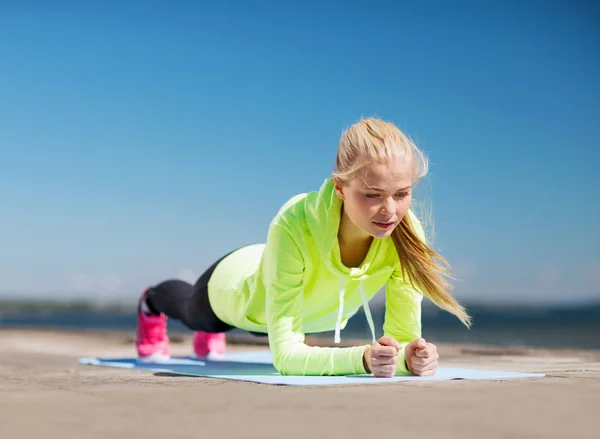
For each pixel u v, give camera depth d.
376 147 2.77
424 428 1.52
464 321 3.32
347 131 2.92
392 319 3.40
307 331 3.83
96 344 7.91
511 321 21.98
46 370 3.81
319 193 3.08
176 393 2.20
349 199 2.88
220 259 4.02
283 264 3.13
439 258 3.23
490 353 5.39
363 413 1.73
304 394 2.14
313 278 3.26
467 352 5.50
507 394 2.08
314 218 3.07
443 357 4.80
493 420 1.62
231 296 3.75
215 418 1.68
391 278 3.39
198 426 1.57
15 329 12.72
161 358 4.51
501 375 2.85
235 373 3.29
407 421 1.61
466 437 1.42
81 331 11.77
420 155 2.98
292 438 1.42
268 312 3.18
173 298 4.30
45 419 1.68
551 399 1.97
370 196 2.80
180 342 8.42
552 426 1.54
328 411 1.77
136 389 2.36
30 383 2.70
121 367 4.06
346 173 2.83
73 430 1.53
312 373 2.93
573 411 1.75
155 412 1.78
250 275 3.63
